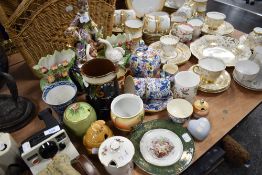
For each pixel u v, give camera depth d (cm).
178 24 104
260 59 86
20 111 73
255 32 98
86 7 77
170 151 65
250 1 252
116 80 67
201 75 84
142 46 87
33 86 87
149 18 102
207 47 100
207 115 75
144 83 75
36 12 72
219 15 111
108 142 58
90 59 69
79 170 55
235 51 98
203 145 68
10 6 78
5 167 58
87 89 68
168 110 71
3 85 85
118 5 122
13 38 76
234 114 76
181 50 99
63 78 77
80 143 68
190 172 94
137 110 67
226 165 132
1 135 60
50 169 53
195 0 114
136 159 62
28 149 55
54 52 80
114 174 57
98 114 70
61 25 79
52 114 69
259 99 81
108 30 97
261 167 132
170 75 81
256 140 146
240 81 85
